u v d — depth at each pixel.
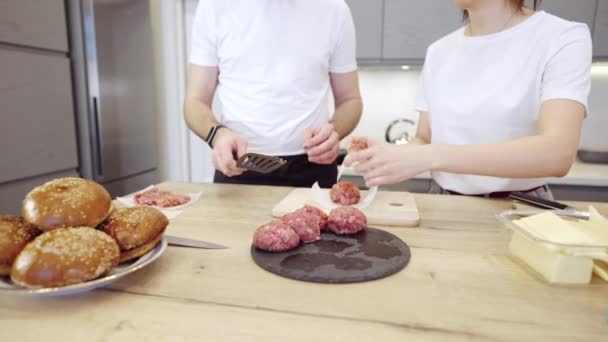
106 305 0.45
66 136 1.73
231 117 1.24
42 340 0.38
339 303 0.46
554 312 0.44
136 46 2.10
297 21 1.21
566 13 1.93
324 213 0.72
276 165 0.84
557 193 1.88
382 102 2.44
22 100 1.50
